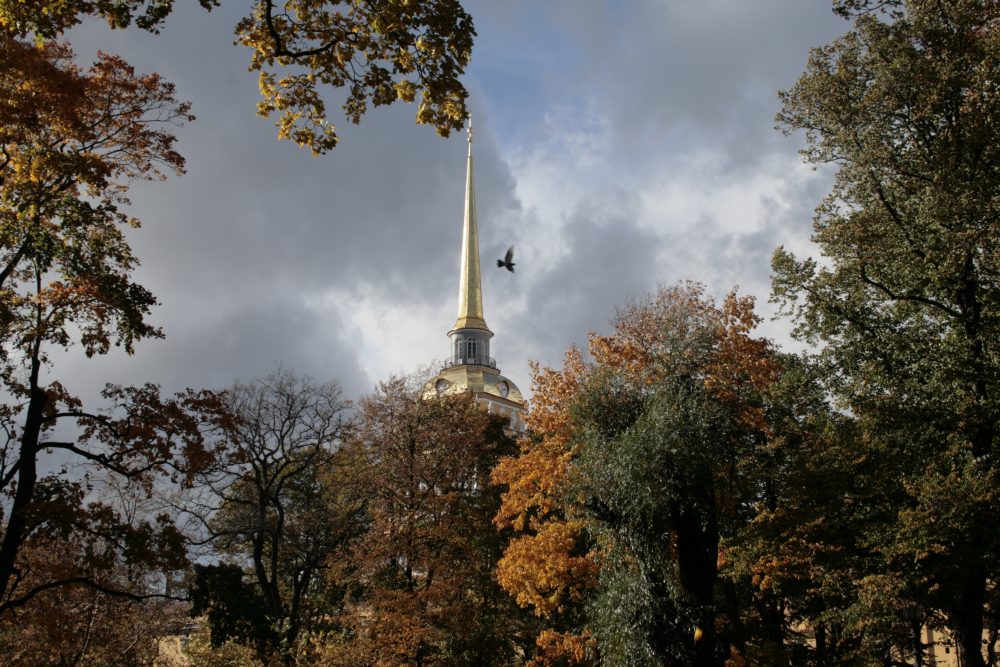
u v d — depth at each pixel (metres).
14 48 18.03
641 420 21.98
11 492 21.81
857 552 25.53
